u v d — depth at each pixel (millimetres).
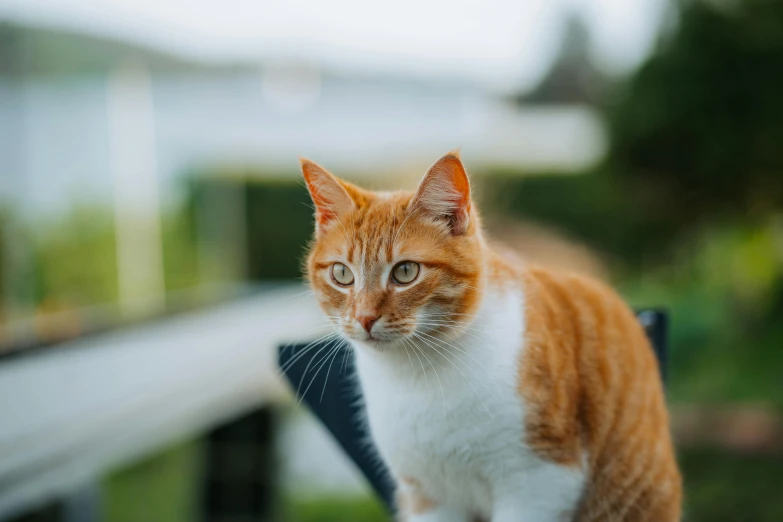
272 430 4637
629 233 7207
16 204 4320
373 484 1981
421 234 1608
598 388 1683
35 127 4527
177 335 4113
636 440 1739
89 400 2859
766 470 5207
